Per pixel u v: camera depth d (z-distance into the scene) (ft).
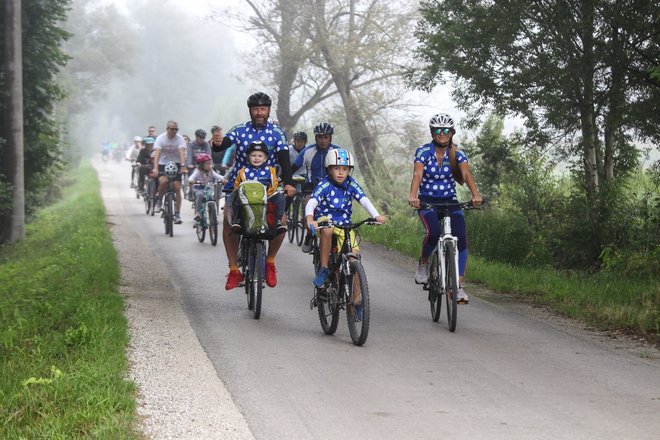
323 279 29.30
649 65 47.11
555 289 39.86
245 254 34.12
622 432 19.06
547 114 51.67
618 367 25.54
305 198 56.08
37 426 18.52
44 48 72.43
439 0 54.08
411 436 18.75
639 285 41.91
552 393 22.36
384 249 58.65
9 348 25.80
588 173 54.19
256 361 25.50
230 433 18.79
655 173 54.44
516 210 58.49
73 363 23.59
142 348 26.40
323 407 20.88
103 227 64.90
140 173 82.07
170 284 40.29
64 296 33.35
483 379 23.82
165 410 20.20
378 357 26.43
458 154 31.60
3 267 48.75
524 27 49.90
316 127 47.19
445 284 31.27
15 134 67.21
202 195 57.31
